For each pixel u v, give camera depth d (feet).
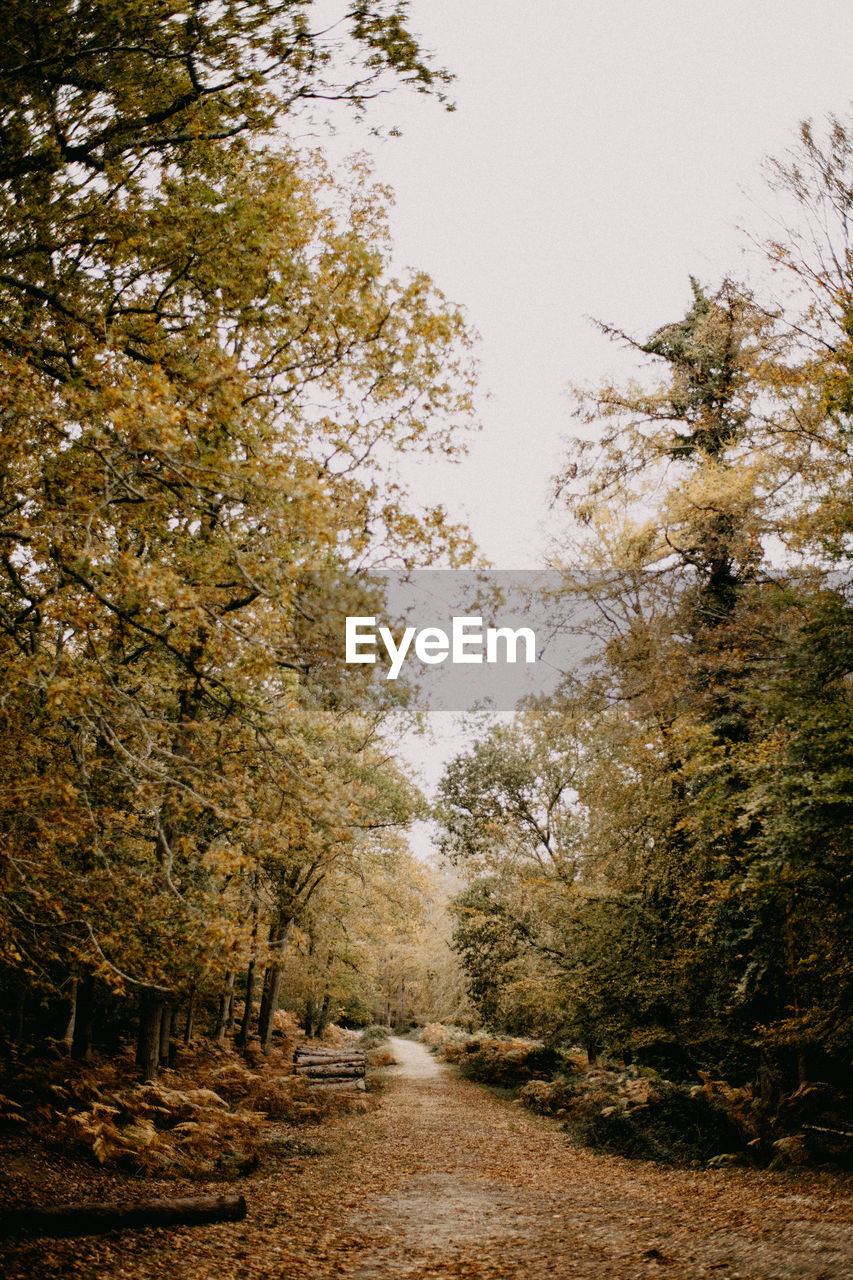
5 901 25.71
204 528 24.38
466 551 26.96
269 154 26.86
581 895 55.31
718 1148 42.80
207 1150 36.24
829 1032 37.88
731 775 34.96
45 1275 19.16
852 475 36.65
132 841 33.24
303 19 23.80
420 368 27.12
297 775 25.31
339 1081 72.84
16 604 27.20
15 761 25.14
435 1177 37.88
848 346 35.27
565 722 54.85
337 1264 22.89
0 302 24.53
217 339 26.58
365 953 94.58
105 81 24.04
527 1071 83.46
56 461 22.85
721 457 50.47
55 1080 37.17
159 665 29.07
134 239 24.03
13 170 23.30
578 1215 30.60
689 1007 48.37
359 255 24.04
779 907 38.52
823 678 30.58
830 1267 20.68
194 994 52.70
